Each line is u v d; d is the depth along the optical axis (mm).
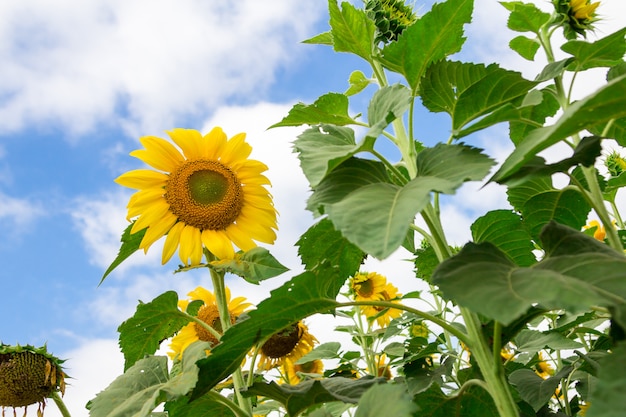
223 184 704
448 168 414
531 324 935
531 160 439
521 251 618
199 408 591
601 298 299
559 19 726
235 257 655
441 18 526
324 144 498
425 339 864
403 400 365
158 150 691
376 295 1238
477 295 324
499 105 533
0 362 754
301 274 427
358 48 642
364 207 376
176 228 675
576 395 869
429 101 536
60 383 772
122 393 521
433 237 478
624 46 600
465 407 564
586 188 656
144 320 627
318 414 461
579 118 352
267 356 934
